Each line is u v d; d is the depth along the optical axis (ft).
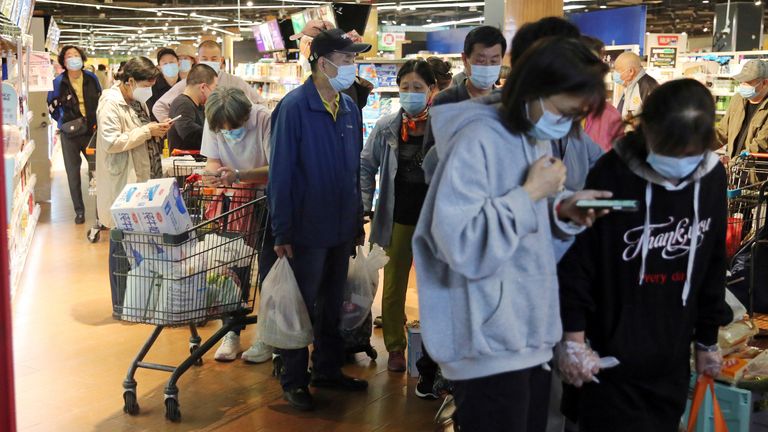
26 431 11.34
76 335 15.83
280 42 35.94
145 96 21.21
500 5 23.93
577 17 32.55
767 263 15.01
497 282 6.33
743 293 15.10
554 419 8.32
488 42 10.71
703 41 93.71
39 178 33.40
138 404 12.30
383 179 13.21
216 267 11.76
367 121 29.32
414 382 13.38
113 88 20.03
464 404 6.73
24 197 22.61
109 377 13.52
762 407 9.64
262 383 13.33
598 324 7.11
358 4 26.71
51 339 15.56
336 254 12.25
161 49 24.77
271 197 11.50
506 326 6.32
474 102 6.57
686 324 7.21
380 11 86.89
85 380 13.38
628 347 6.99
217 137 13.43
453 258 6.08
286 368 12.15
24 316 17.13
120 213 11.35
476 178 6.18
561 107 5.99
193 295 11.57
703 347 7.66
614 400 7.14
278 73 33.24
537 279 6.46
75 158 28.27
